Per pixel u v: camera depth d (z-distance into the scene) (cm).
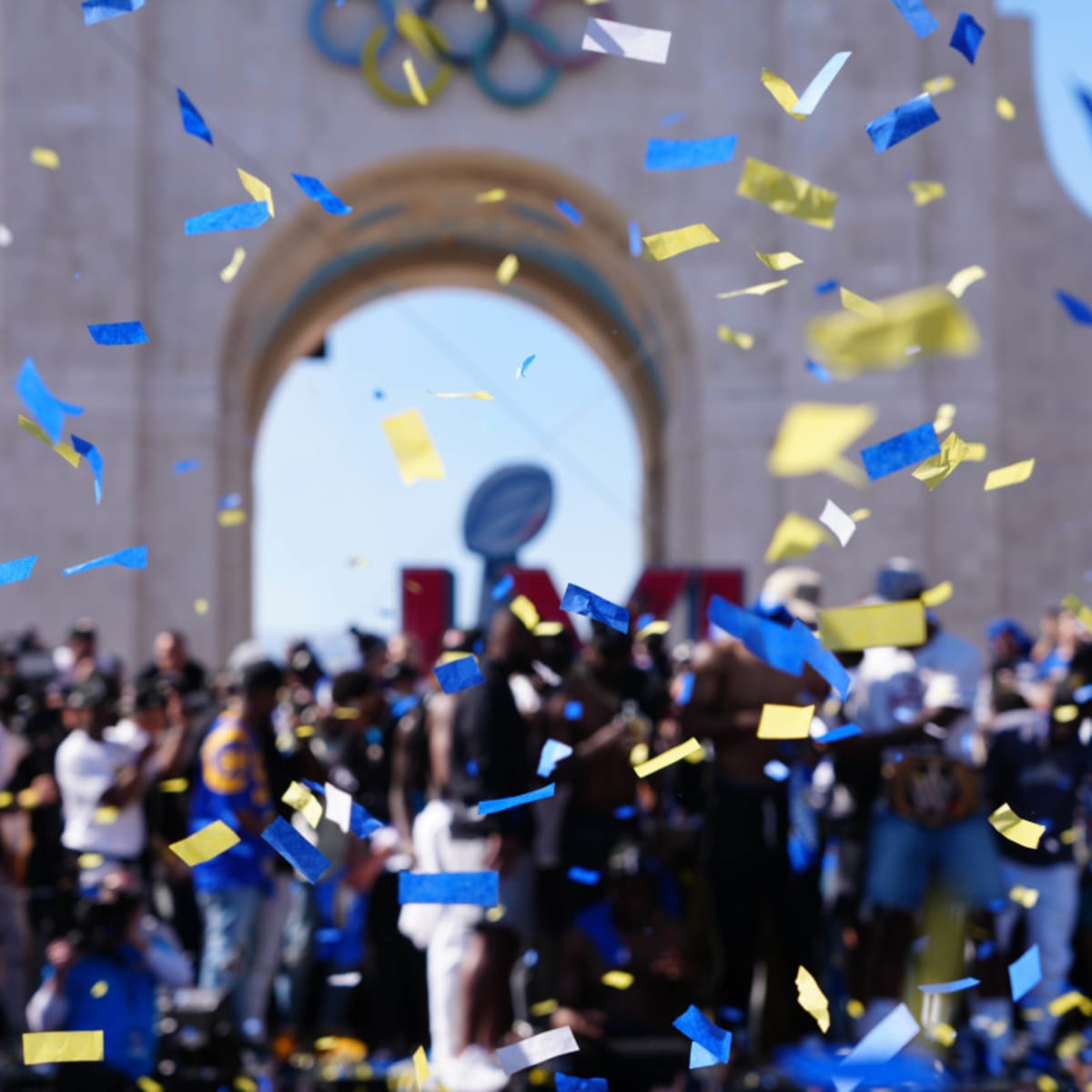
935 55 2061
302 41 2055
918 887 705
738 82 2066
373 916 843
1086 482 2145
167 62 2034
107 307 1977
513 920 706
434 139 2059
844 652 726
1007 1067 724
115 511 1964
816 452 179
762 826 717
